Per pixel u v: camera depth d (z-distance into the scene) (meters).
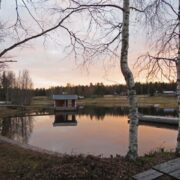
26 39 8.69
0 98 86.69
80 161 7.50
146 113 48.91
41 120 41.09
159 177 5.38
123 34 8.38
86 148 18.73
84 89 119.19
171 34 8.94
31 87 83.81
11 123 37.56
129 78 8.38
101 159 7.84
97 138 23.08
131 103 8.39
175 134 25.06
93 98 111.06
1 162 9.18
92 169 7.08
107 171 7.07
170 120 33.31
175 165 5.20
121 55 8.41
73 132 27.36
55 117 45.75
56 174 6.95
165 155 9.55
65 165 7.34
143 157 9.09
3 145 12.52
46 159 9.23
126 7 8.38
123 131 27.31
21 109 62.50
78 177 6.80
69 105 62.69
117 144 20.05
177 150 9.28
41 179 7.03
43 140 22.69
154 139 22.03
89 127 31.16
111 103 90.94
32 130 29.78
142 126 32.00
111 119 40.38
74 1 8.42
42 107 69.75
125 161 8.13
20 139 23.44
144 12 8.73
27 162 8.97
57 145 20.14
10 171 8.00
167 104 73.56
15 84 78.56
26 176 7.41
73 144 20.41
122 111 58.22
